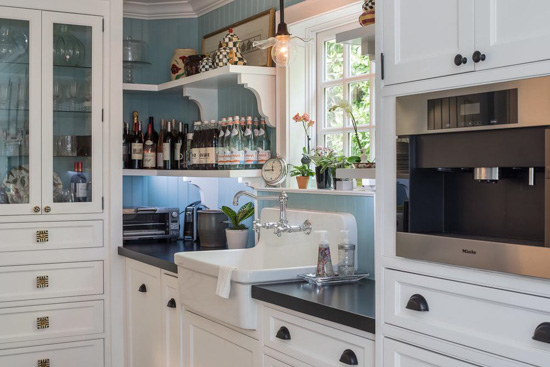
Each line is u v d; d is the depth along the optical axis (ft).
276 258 10.25
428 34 5.79
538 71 4.88
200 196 13.99
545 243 4.84
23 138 12.40
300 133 11.02
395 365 6.13
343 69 10.41
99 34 12.83
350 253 8.47
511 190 5.59
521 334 5.04
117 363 12.96
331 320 6.81
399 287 6.11
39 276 12.41
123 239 13.08
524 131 5.08
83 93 12.80
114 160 12.92
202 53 14.02
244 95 12.45
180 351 10.39
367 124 9.98
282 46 8.77
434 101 5.73
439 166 5.76
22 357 12.32
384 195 6.26
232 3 12.91
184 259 9.55
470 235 5.85
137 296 12.21
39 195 12.40
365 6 8.13
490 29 5.22
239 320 8.20
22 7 12.29
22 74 12.42
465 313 5.47
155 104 14.76
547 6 4.83
